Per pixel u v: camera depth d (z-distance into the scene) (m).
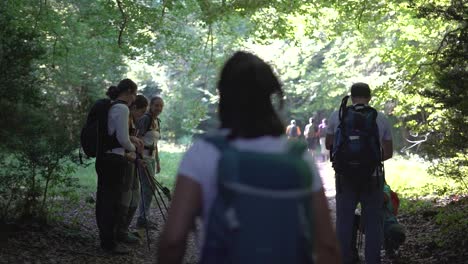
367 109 6.51
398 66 12.57
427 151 8.71
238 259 2.27
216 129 2.56
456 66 7.64
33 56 8.34
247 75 2.53
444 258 7.41
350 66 22.23
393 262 7.61
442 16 8.16
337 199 6.63
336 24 13.44
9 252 7.18
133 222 10.96
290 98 35.94
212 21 11.46
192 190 2.36
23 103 8.41
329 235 2.50
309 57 27.86
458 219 8.59
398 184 15.88
